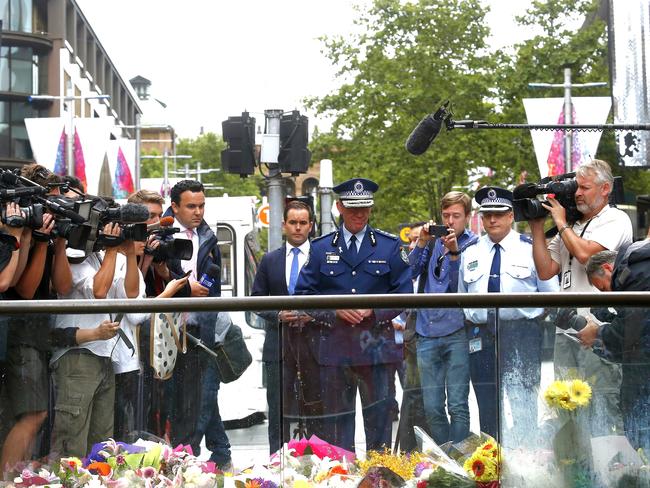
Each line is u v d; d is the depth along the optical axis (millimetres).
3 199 6406
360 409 5754
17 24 61281
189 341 5766
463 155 38375
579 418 5785
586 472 5777
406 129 39844
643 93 18469
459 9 40312
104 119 30656
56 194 7250
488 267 8062
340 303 5719
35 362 5746
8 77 61188
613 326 5777
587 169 7457
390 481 5754
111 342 5770
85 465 5773
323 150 41219
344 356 5742
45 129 29469
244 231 20922
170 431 5789
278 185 16109
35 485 5754
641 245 6410
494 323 5738
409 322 5734
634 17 18328
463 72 40000
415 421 5750
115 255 6887
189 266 9008
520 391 5750
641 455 5789
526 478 5777
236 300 5746
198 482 5773
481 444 5758
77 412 5773
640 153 18594
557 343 5738
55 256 6742
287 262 9273
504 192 8023
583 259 7273
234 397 5773
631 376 5773
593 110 25500
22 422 5746
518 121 38469
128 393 5785
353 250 7699
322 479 5754
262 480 5754
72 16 66375
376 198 40719
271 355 5758
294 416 5766
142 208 6855
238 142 15875
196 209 9039
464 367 5742
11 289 6641
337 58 40969
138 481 5770
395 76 39688
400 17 40219
